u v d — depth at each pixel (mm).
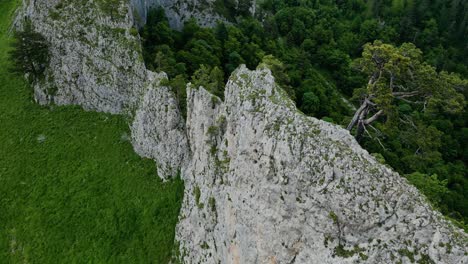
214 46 65750
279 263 29891
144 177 52094
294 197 28391
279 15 99875
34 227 50531
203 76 47625
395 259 24203
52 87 62531
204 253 40219
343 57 86938
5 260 48844
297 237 28625
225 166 36938
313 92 67875
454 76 47844
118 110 58812
